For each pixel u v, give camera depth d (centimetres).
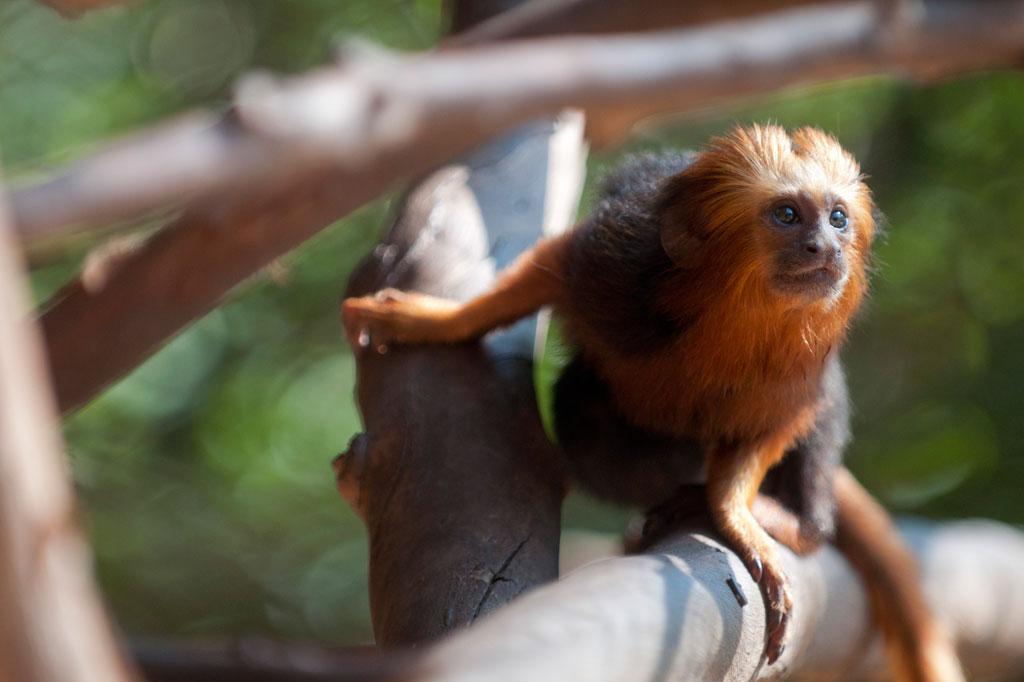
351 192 564
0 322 214
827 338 707
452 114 354
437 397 614
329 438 1706
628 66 407
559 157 794
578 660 362
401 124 342
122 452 1689
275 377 1731
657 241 702
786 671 595
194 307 611
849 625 754
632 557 471
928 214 1723
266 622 1659
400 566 539
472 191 762
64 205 270
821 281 674
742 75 464
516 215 754
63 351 614
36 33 1784
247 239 588
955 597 877
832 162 709
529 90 372
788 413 706
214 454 1692
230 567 1697
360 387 662
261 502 1719
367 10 1831
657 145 1653
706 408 717
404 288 709
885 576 798
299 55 1816
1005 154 1738
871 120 1758
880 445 1645
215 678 298
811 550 698
